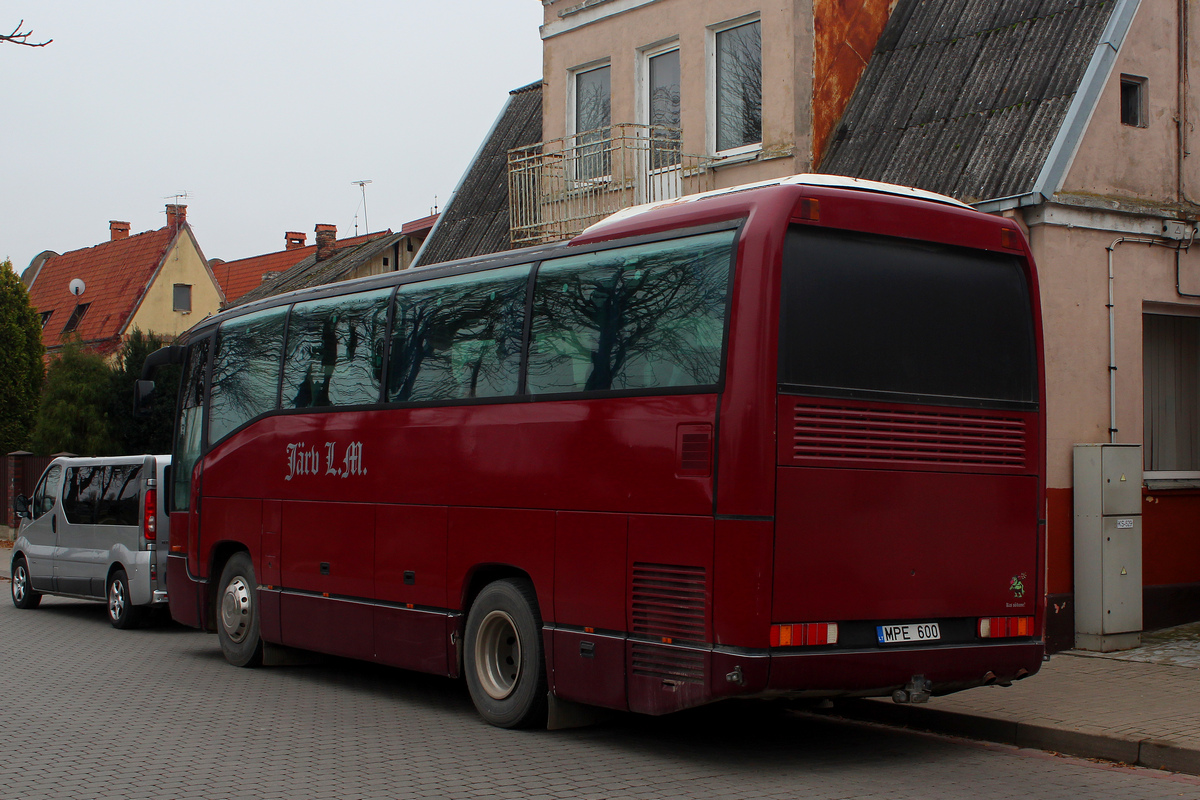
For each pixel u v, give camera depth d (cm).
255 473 1259
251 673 1241
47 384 3188
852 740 916
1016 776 791
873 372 812
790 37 1513
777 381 771
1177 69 1345
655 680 811
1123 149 1291
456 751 860
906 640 814
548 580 898
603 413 867
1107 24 1301
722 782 768
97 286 5384
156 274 5131
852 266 813
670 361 826
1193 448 1396
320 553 1152
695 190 1628
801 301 788
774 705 1038
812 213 796
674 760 835
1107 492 1202
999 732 905
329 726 955
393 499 1062
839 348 799
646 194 1684
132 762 819
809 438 780
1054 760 844
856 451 798
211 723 965
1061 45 1339
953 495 841
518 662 935
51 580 1800
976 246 870
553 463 902
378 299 1120
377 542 1077
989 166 1283
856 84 1554
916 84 1475
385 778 772
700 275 816
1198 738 833
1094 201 1250
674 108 1719
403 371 1077
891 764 828
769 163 1541
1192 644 1229
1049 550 1208
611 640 844
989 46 1428
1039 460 891
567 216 1816
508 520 938
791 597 767
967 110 1375
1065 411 1228
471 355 1002
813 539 777
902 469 818
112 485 1678
